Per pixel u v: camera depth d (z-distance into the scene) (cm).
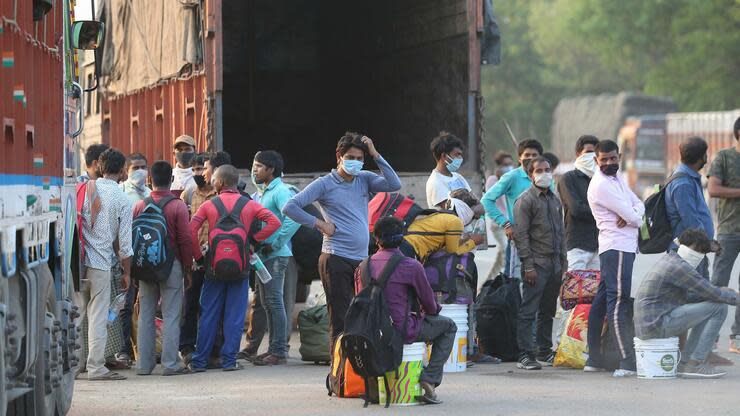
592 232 3259
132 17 4647
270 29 5881
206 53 3688
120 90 4891
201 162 3319
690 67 16662
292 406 2450
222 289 3055
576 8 18125
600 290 2961
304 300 4394
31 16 1881
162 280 2944
